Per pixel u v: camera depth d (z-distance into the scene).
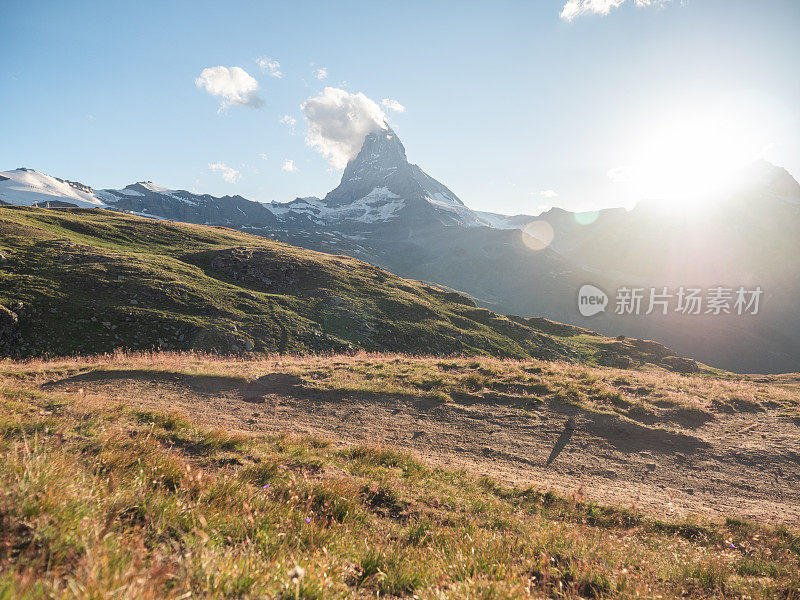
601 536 7.09
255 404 16.44
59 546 3.00
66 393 14.80
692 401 17.58
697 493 10.57
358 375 20.94
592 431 14.62
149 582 2.69
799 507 9.80
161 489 5.41
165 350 39.72
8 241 57.22
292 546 4.55
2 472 3.92
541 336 71.12
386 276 88.19
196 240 91.50
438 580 4.34
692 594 5.30
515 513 8.41
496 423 15.29
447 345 57.06
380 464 10.57
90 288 46.50
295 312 54.72
